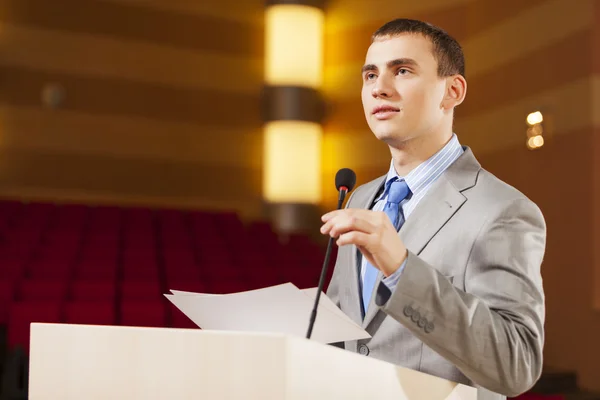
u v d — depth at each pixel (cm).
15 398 102
